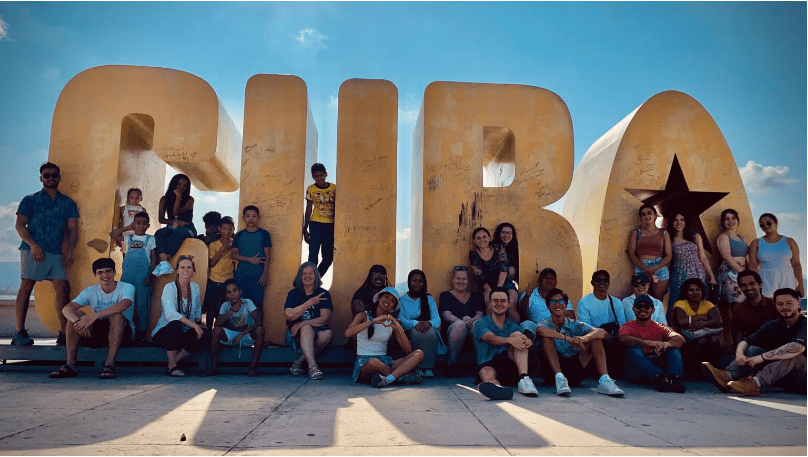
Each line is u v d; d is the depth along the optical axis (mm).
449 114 7637
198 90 7520
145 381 5770
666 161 7824
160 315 7008
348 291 7254
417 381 5777
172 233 7105
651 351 5812
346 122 7578
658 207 8328
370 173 7508
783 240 7219
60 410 4121
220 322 6410
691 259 7195
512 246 7289
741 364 5582
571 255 7500
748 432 3689
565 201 9766
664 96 7965
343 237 7348
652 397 5207
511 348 5562
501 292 5676
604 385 5320
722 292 7348
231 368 6672
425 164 7512
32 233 6723
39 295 7039
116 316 6094
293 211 7391
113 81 7449
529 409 4426
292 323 6492
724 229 7629
